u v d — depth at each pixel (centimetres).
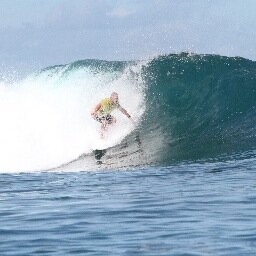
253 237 3603
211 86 9306
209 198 4969
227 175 6353
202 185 5697
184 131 8488
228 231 3775
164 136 8331
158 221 4128
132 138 8250
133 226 3991
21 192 5744
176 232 3791
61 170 7562
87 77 9819
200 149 8044
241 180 5944
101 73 9769
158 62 9612
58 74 10050
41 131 8856
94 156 8006
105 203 4894
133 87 9406
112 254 3316
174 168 7112
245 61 9819
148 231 3838
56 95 9700
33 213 4569
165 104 9056
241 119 8850
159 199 4991
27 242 3622
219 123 8731
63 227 4012
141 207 4659
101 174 6944
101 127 8262
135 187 5750
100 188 5791
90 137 8419
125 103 9225
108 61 9856
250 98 9194
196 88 9281
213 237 3634
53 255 3316
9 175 7194
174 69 9512
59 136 8675
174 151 7981
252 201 4781
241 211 4397
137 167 7381
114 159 7831
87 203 4931
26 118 9206
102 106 8181
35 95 9688
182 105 9031
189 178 6231
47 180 6594
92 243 3559
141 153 7919
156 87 9300
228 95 9200
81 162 7888
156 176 6506
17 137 8838
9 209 4784
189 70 9512
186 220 4138
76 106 9356
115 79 9625
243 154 7800
